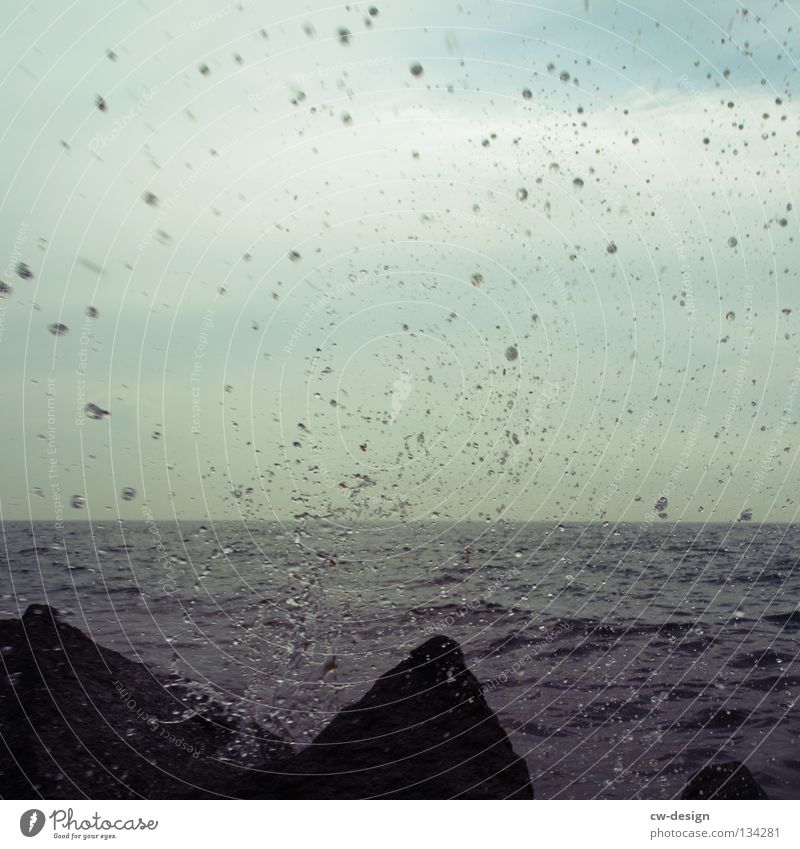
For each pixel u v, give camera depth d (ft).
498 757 13.91
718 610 32.27
